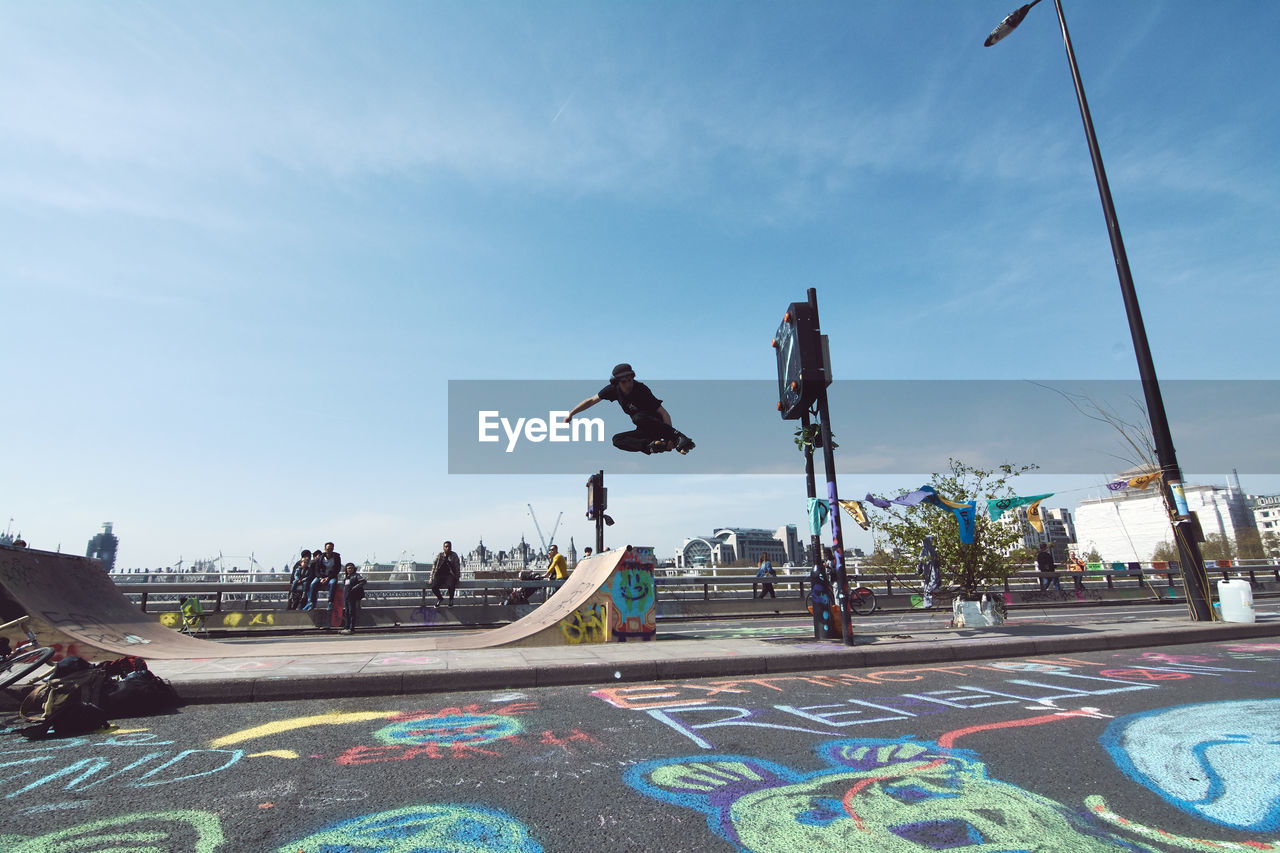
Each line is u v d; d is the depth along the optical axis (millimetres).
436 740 4461
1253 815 3109
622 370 6484
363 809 3232
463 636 10078
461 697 5840
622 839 2883
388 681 5992
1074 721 4852
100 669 5188
